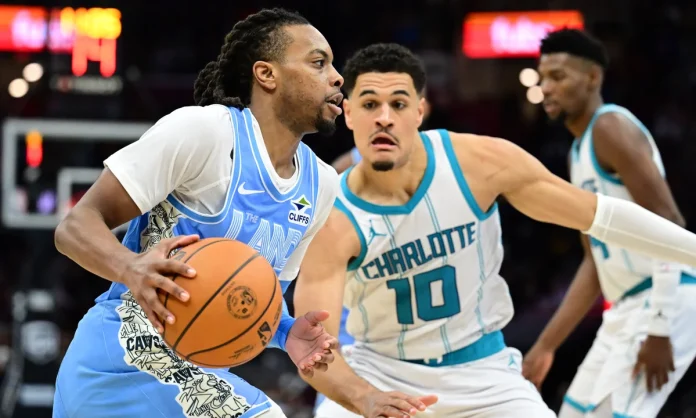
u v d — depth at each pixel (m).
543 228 8.95
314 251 3.40
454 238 3.48
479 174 3.46
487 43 10.16
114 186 2.49
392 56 3.36
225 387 2.68
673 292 3.98
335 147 9.16
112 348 2.61
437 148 3.49
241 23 2.77
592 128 4.34
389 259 3.48
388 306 3.57
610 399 4.17
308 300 3.32
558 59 4.42
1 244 8.80
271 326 2.46
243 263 2.41
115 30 7.02
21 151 6.91
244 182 2.62
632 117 4.32
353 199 3.49
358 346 3.77
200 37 10.45
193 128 2.54
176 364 2.62
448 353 3.60
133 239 2.73
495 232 3.57
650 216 3.41
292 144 2.78
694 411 6.94
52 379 6.27
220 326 2.35
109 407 2.61
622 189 4.30
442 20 10.55
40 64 7.02
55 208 6.86
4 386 7.25
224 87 2.81
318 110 2.74
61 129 6.93
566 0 10.23
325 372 3.15
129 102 7.05
